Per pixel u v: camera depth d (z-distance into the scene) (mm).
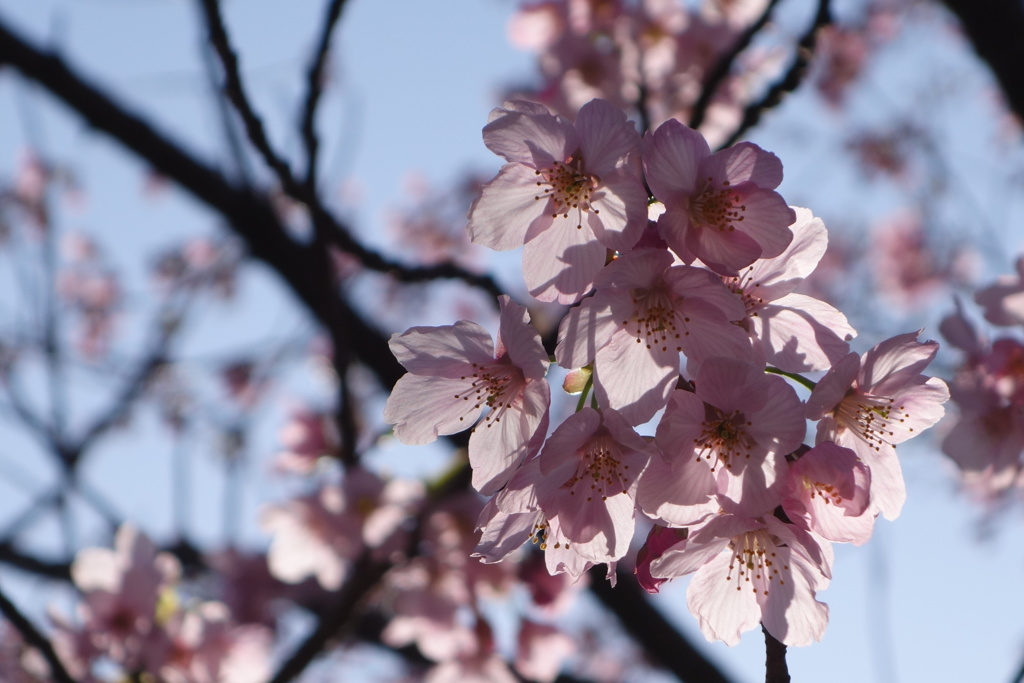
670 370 1912
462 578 4512
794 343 2068
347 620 4312
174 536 6145
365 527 4488
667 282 1897
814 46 3467
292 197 3297
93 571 4117
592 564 2027
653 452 1778
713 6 4992
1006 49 5004
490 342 2074
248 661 4363
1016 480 3035
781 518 1873
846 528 1788
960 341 3131
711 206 1866
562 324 1930
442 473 4562
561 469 1898
